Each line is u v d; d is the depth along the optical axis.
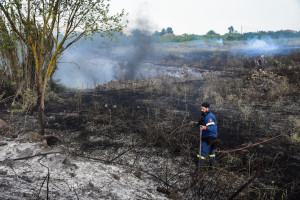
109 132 7.27
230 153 6.00
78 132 7.18
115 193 3.58
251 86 13.38
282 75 15.72
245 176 5.04
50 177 3.62
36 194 2.80
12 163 3.80
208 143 5.20
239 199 4.13
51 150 4.89
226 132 7.47
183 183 4.77
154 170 5.31
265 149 6.29
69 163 4.33
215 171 4.75
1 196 2.44
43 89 6.05
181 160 5.75
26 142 5.27
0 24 5.47
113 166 5.16
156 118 8.58
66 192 3.18
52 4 5.34
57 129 7.32
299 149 6.28
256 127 7.91
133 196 3.68
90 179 3.94
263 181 4.89
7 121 7.43
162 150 6.22
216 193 4.34
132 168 5.25
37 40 5.64
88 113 8.72
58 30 5.71
